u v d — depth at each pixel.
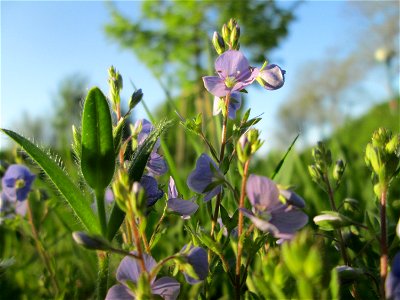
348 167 0.18
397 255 0.05
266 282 0.05
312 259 0.05
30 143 0.08
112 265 0.07
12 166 0.08
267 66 0.08
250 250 0.07
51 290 0.10
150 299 0.06
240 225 0.07
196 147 0.14
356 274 0.06
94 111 0.08
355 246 0.09
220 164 0.08
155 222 0.09
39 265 0.12
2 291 0.11
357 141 0.38
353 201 0.09
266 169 0.25
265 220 0.06
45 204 0.12
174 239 0.13
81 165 0.08
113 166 0.08
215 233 0.08
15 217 0.10
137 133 0.09
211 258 0.08
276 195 0.06
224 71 0.08
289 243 0.05
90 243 0.06
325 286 0.05
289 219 0.06
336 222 0.06
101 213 0.08
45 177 0.11
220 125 0.12
